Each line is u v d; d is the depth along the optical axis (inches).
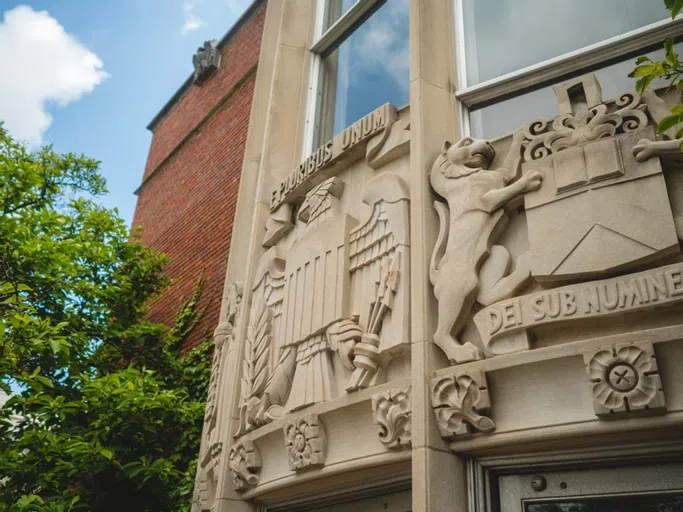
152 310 462.0
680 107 115.5
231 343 248.2
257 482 202.2
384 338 169.5
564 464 140.3
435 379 149.9
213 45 558.9
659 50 180.4
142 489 299.1
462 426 143.1
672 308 130.3
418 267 165.8
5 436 293.4
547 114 194.5
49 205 430.3
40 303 351.6
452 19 225.6
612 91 184.1
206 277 417.4
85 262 396.5
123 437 304.8
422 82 196.7
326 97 286.7
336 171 225.9
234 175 439.8
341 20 289.0
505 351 144.9
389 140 203.6
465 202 165.0
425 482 139.9
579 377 134.3
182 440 316.2
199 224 458.9
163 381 360.2
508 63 212.1
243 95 482.0
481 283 156.2
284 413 194.5
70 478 288.2
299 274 210.2
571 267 142.6
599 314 135.3
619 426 126.1
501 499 146.6
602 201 144.9
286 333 205.5
